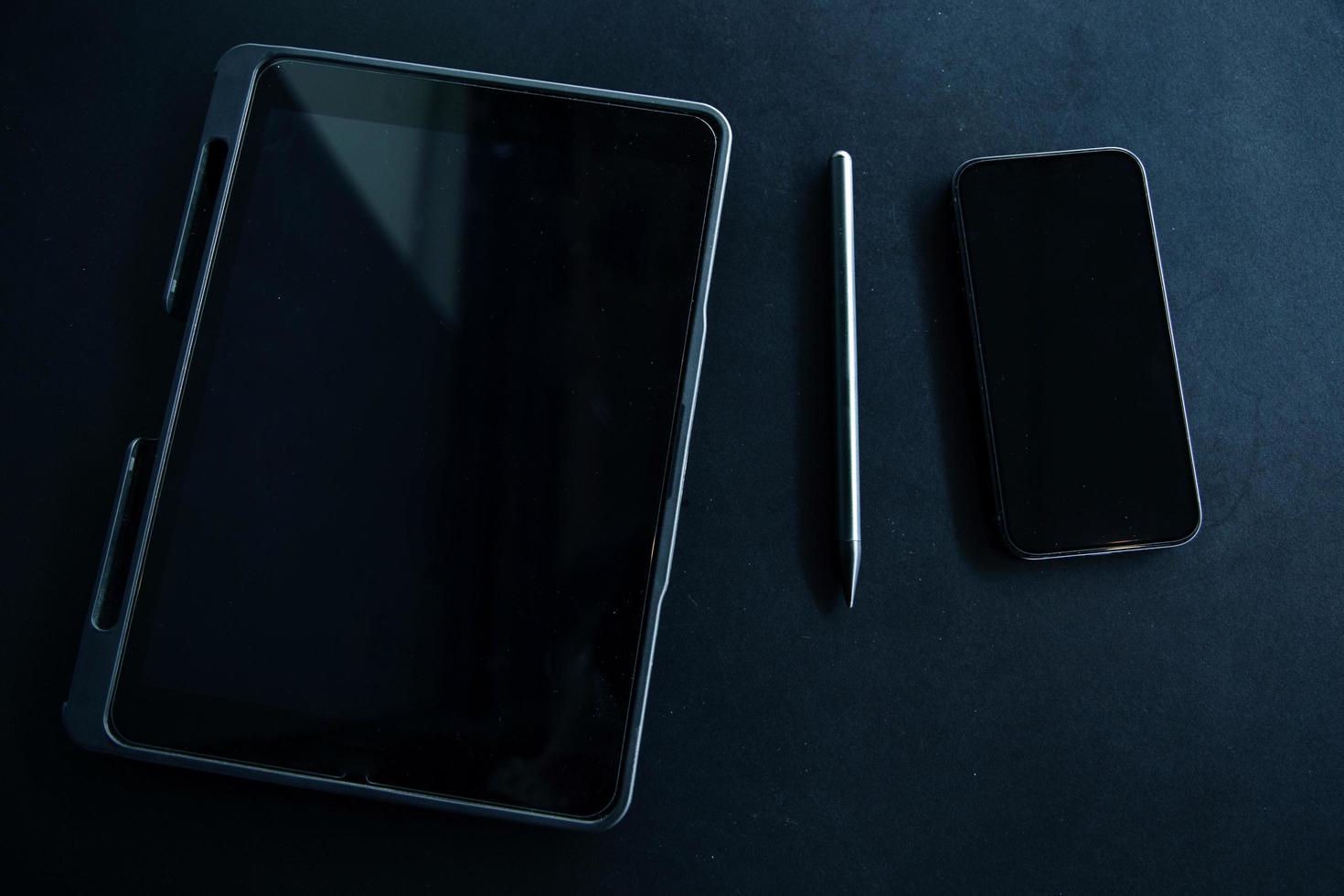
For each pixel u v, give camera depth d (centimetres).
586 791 50
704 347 55
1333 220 56
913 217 56
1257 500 54
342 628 51
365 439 52
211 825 52
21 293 55
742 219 56
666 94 57
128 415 55
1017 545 53
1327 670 53
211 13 57
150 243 56
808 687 53
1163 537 53
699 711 53
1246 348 55
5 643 53
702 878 52
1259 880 52
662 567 51
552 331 52
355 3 57
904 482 54
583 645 51
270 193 53
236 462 52
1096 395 53
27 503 54
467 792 50
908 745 53
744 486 54
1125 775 53
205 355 52
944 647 53
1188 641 53
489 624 51
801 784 53
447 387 52
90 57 57
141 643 51
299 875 52
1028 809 53
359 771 51
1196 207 56
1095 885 52
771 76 57
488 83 53
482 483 52
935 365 55
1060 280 54
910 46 57
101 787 53
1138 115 57
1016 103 57
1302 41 57
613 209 53
